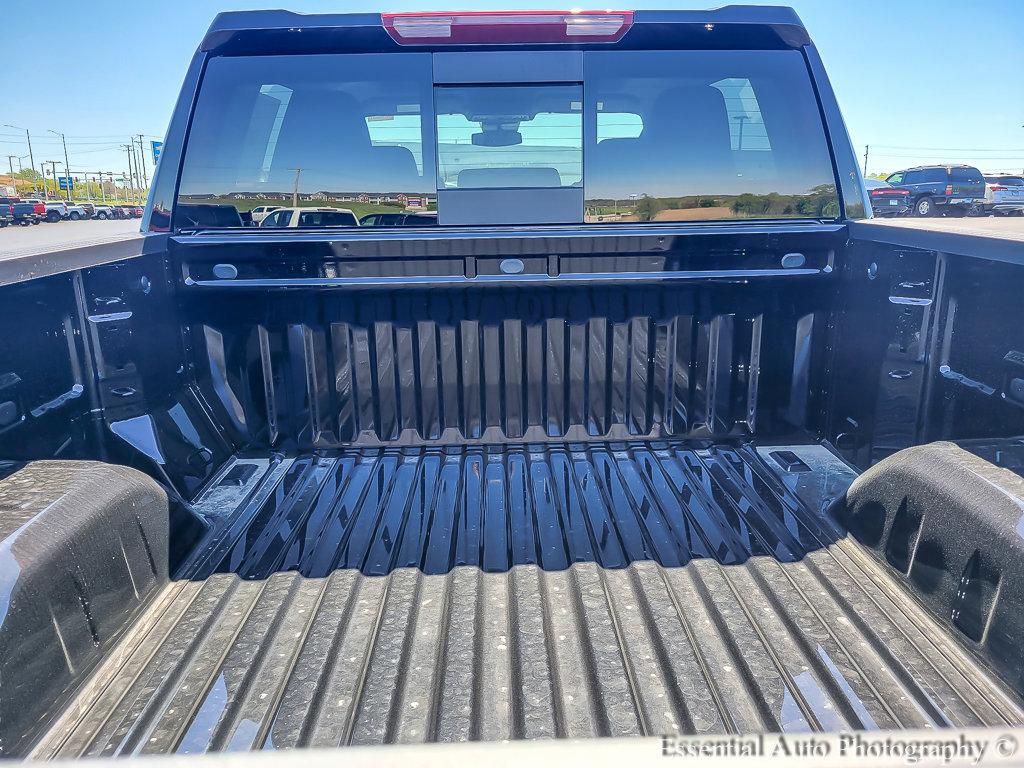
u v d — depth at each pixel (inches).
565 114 90.5
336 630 64.1
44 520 54.4
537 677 58.0
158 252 88.6
